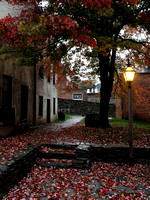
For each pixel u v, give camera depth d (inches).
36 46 307.4
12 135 318.7
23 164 173.0
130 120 216.8
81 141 272.1
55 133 370.3
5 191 135.6
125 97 573.3
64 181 168.4
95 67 558.3
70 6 249.4
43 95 582.2
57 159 222.5
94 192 149.9
